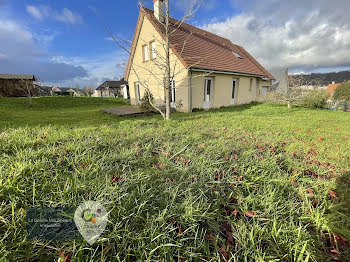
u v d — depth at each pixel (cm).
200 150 261
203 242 116
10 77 2453
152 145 265
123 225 119
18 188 131
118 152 229
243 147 283
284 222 138
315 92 1195
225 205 153
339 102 1269
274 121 582
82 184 144
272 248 117
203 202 148
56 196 131
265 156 256
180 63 945
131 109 1071
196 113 879
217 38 1517
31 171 154
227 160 229
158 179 171
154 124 463
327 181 202
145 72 1205
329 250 121
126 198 137
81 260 95
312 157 278
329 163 262
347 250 121
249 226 130
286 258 112
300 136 409
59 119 761
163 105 981
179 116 779
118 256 100
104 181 154
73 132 302
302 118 689
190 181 174
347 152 311
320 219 140
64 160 189
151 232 112
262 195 165
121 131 332
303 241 118
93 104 1797
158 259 102
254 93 1584
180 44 997
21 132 288
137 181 162
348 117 769
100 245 106
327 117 749
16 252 95
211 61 1079
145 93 938
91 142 245
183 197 151
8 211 115
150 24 1051
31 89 2081
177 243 108
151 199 143
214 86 1120
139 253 103
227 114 757
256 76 1416
